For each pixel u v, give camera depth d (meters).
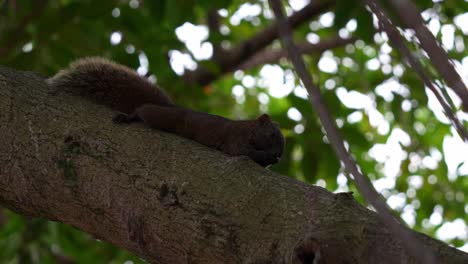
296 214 3.46
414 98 10.59
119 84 6.00
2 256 9.62
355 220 3.24
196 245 3.71
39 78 5.23
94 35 8.21
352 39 12.40
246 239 3.52
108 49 9.05
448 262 2.92
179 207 3.83
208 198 3.78
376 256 3.04
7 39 8.34
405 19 1.68
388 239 3.07
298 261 3.16
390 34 1.92
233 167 3.90
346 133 8.84
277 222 3.48
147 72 9.23
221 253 3.61
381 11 1.92
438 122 13.17
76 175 4.30
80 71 5.76
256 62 13.33
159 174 4.04
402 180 12.17
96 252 10.05
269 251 3.40
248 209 3.62
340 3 7.97
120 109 5.98
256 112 14.88
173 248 3.83
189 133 5.83
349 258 3.08
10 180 4.56
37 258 9.65
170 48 9.21
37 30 8.15
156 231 3.88
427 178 12.57
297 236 3.34
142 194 4.00
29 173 4.47
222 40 9.60
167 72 9.26
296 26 11.05
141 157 4.21
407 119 10.75
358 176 1.73
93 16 8.13
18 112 4.73
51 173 4.39
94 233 4.33
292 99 8.55
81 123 4.57
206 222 3.69
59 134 4.52
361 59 13.03
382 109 12.01
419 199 12.58
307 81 1.95
